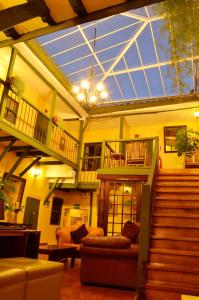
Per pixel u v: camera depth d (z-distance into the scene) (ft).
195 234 15.25
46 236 33.22
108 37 26.61
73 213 36.55
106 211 26.02
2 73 25.58
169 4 8.67
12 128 22.70
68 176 32.78
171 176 21.93
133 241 16.81
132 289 14.17
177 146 29.84
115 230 29.22
